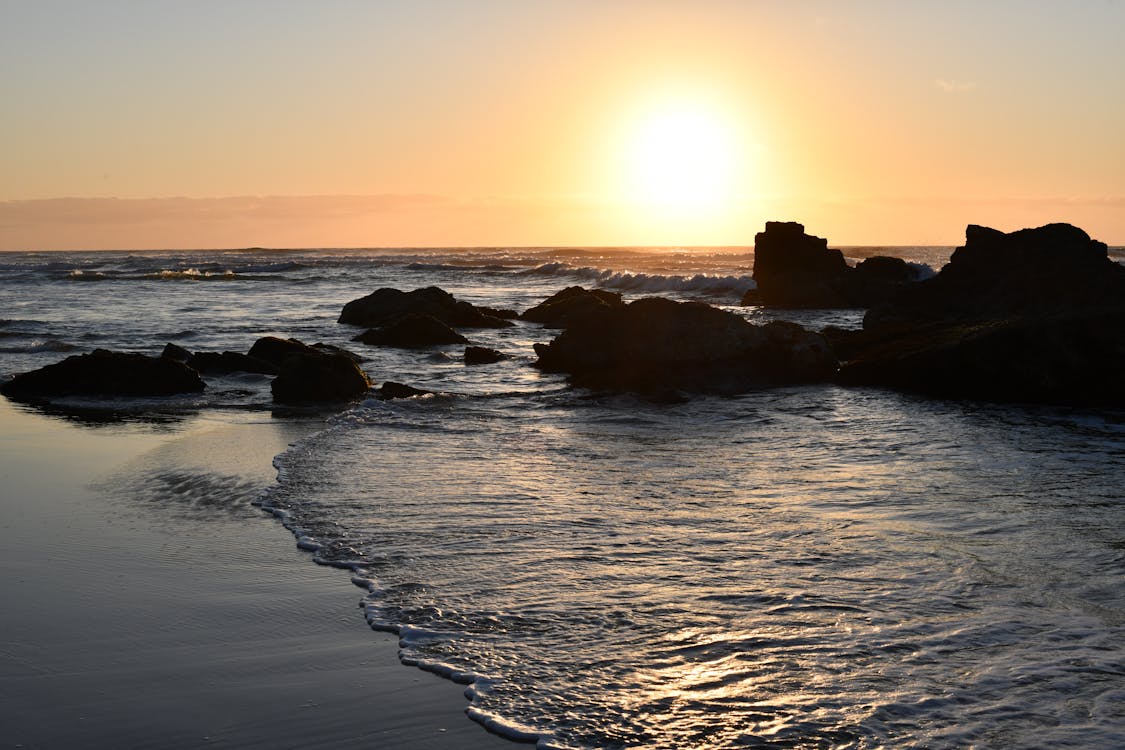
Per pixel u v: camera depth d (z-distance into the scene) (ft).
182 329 101.40
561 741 15.76
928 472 34.96
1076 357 52.70
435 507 29.96
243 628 20.66
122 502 31.40
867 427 45.47
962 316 85.51
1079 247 86.28
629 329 62.90
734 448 40.11
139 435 44.06
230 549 26.11
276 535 27.37
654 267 273.54
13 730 16.34
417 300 110.52
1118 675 17.49
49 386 57.31
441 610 21.38
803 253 145.59
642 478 34.09
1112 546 25.22
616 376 60.23
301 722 16.58
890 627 19.92
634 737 15.84
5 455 39.47
